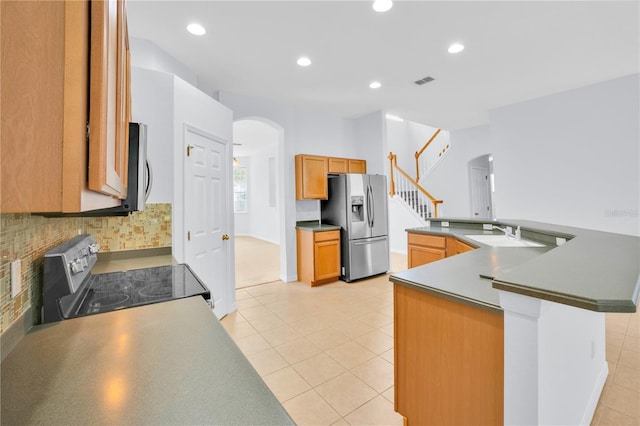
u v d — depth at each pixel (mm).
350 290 4016
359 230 4469
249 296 3791
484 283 1312
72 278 1111
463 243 2834
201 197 2787
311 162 4527
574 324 1342
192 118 2672
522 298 946
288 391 1897
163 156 2379
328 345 2482
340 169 4812
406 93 4098
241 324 2934
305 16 2396
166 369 716
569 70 3439
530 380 939
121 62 766
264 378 2035
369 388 1920
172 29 2549
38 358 780
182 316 1064
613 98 3693
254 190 9594
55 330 955
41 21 441
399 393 1444
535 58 3150
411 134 8383
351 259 4387
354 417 1672
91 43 480
